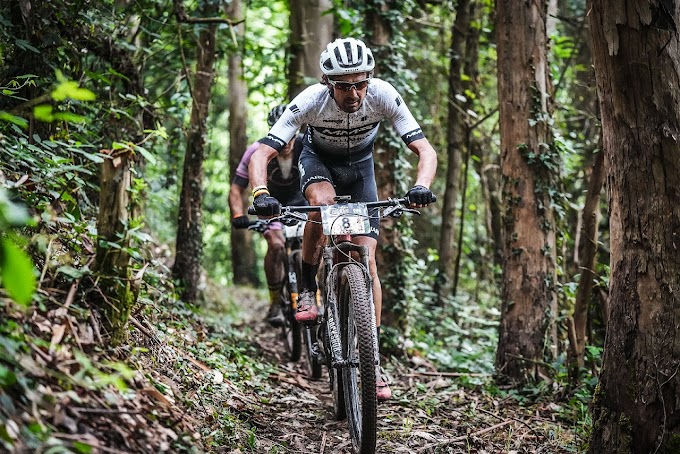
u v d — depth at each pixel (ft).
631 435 10.57
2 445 6.86
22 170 11.91
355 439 11.84
